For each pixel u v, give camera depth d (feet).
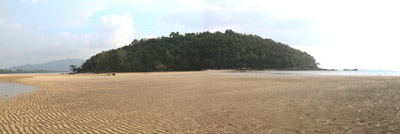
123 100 39.29
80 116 26.50
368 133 17.53
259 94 43.75
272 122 22.15
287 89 51.83
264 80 88.02
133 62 428.15
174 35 593.01
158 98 41.09
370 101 32.01
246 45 476.13
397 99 33.06
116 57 407.64
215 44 453.99
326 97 37.29
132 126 21.66
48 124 22.85
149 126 21.57
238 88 56.75
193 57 442.91
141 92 51.72
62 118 25.49
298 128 19.74
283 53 466.29
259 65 434.71
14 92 59.52
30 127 21.71
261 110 28.14
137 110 29.81
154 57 462.19
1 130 20.71
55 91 57.88
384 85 57.31
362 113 24.53
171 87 63.62
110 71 396.16
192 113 27.27
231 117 24.70
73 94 49.83
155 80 102.12
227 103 33.96
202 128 20.57
